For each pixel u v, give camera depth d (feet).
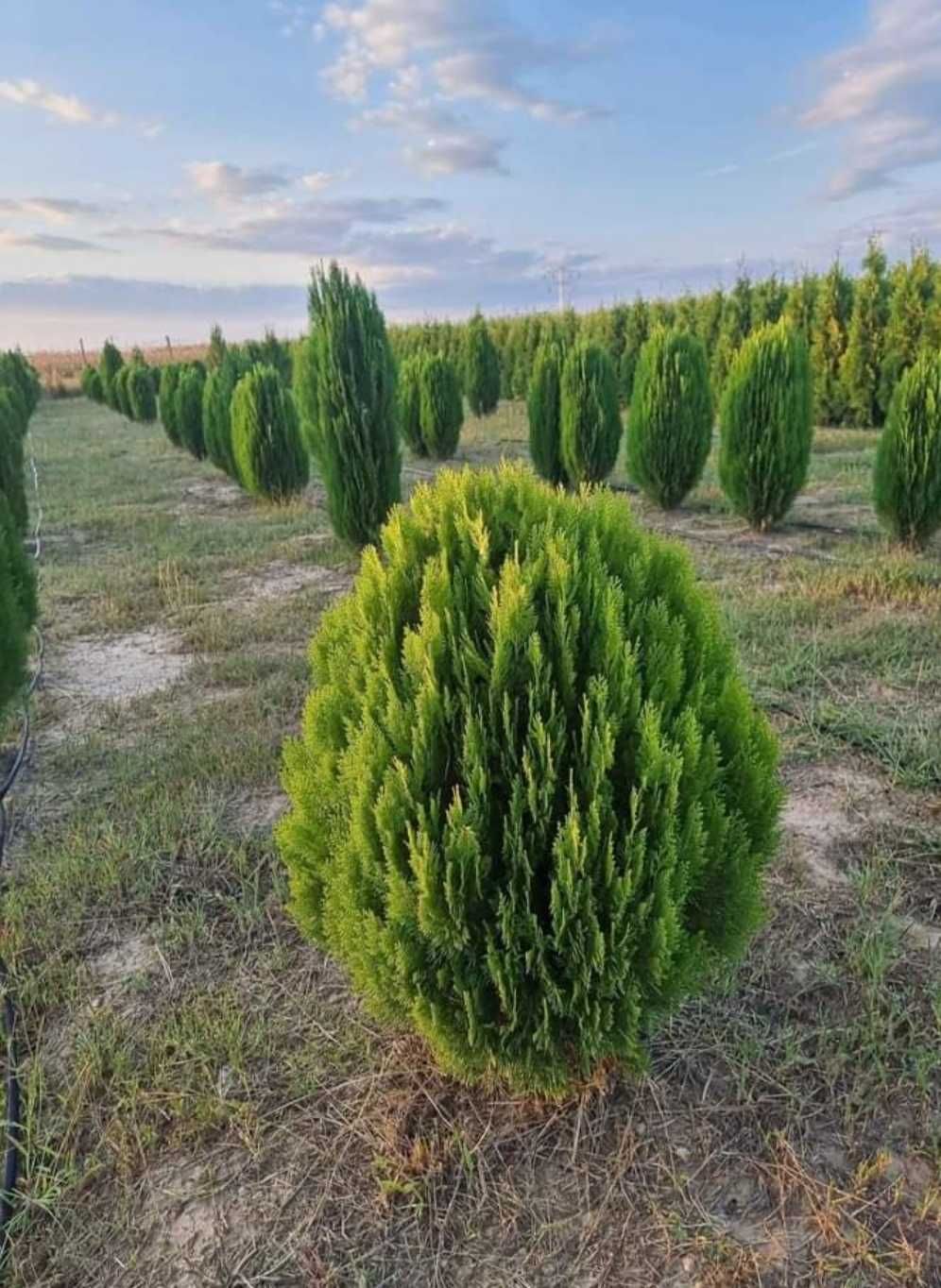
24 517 31.27
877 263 53.36
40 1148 6.73
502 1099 6.98
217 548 29.71
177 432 60.59
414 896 5.59
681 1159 6.43
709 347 66.69
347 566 26.43
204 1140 6.83
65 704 16.28
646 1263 5.73
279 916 9.62
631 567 6.23
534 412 37.35
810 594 20.11
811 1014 7.76
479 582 5.98
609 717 5.60
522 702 5.73
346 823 6.28
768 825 6.48
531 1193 6.24
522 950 5.66
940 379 22.30
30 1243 6.11
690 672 6.30
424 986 5.78
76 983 8.64
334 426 26.32
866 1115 6.72
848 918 9.07
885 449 23.62
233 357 50.65
